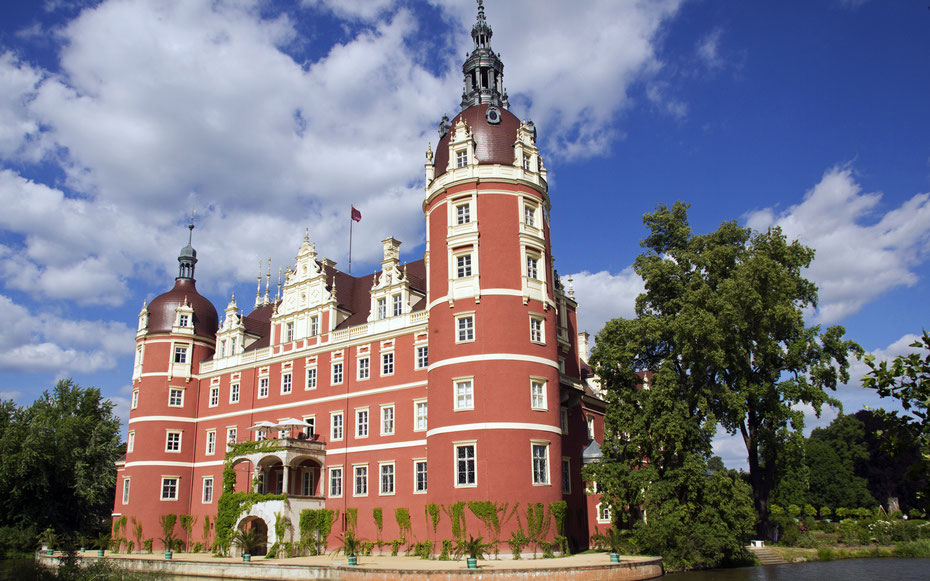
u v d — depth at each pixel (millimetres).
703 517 44281
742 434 54938
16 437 74812
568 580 35594
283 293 67312
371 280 67250
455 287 50156
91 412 87438
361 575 37531
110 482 78688
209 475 68375
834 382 49719
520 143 53281
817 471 95938
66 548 61031
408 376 55500
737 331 47219
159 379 71438
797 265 53250
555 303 58062
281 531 52031
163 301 75250
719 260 50938
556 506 46156
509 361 47719
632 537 46500
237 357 69562
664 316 51000
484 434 46031
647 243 55812
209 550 65250
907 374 10594
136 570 48156
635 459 49000
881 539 61688
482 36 60031
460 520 44844
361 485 55750
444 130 57844
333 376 60562
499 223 50875
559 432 48969
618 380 50969
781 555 51312
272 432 63250
